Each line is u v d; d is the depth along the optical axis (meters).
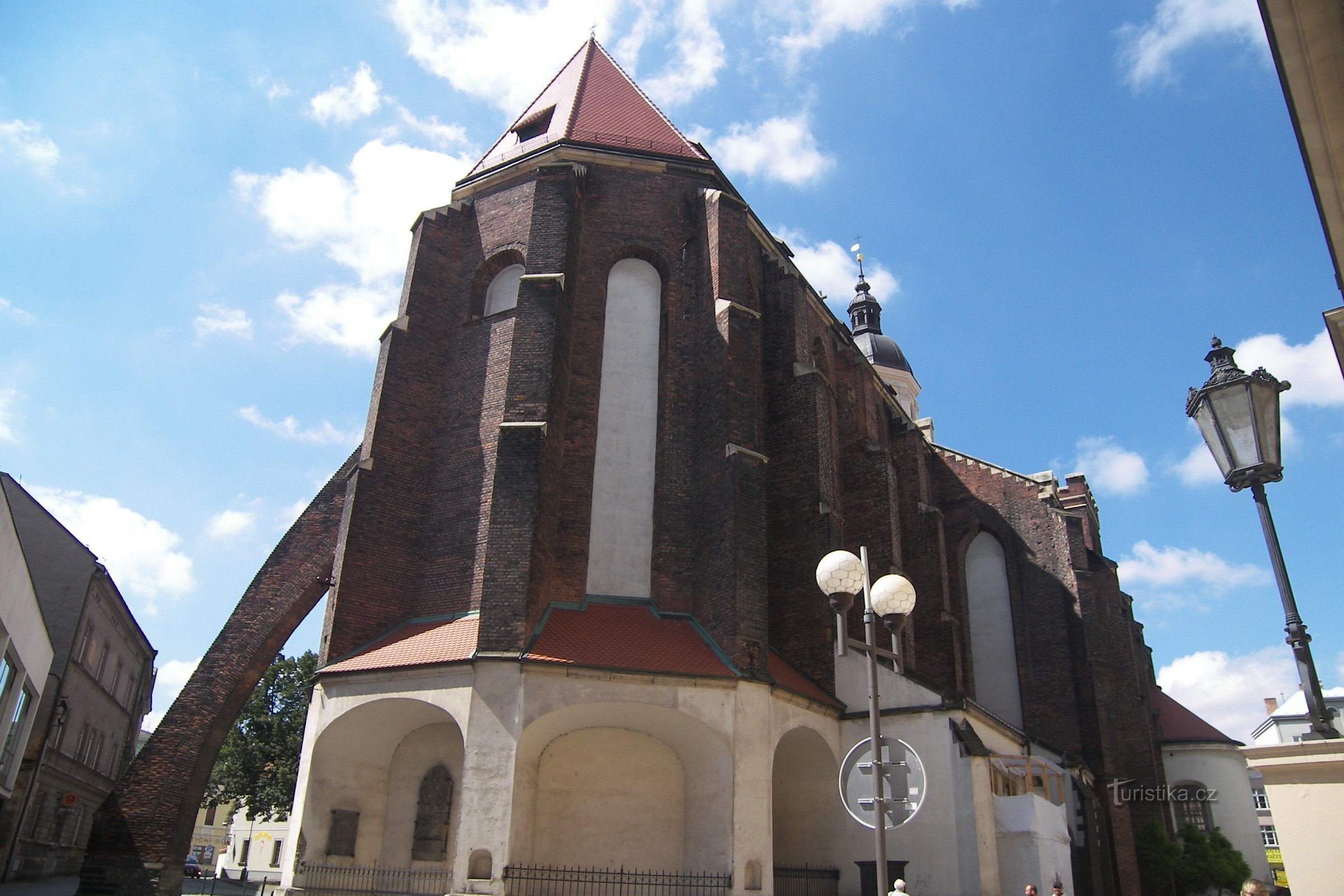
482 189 32.69
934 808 25.23
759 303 34.38
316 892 22.52
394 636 25.61
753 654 24.91
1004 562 42.53
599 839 23.27
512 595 23.42
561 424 27.59
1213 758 51.75
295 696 51.56
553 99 37.06
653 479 28.66
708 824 23.00
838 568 14.66
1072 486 46.56
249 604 28.52
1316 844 7.83
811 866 26.23
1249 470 9.36
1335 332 9.60
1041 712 39.34
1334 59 7.37
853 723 27.33
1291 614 8.81
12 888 36.03
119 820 25.45
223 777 50.97
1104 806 36.50
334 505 29.42
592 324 29.88
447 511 27.47
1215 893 45.16
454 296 31.23
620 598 26.98
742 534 26.23
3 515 22.95
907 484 40.97
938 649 37.41
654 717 23.50
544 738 23.12
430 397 29.45
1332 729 8.23
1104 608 44.59
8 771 31.62
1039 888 24.02
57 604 44.69
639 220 31.61
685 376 29.81
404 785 24.31
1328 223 8.79
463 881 20.48
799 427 32.00
